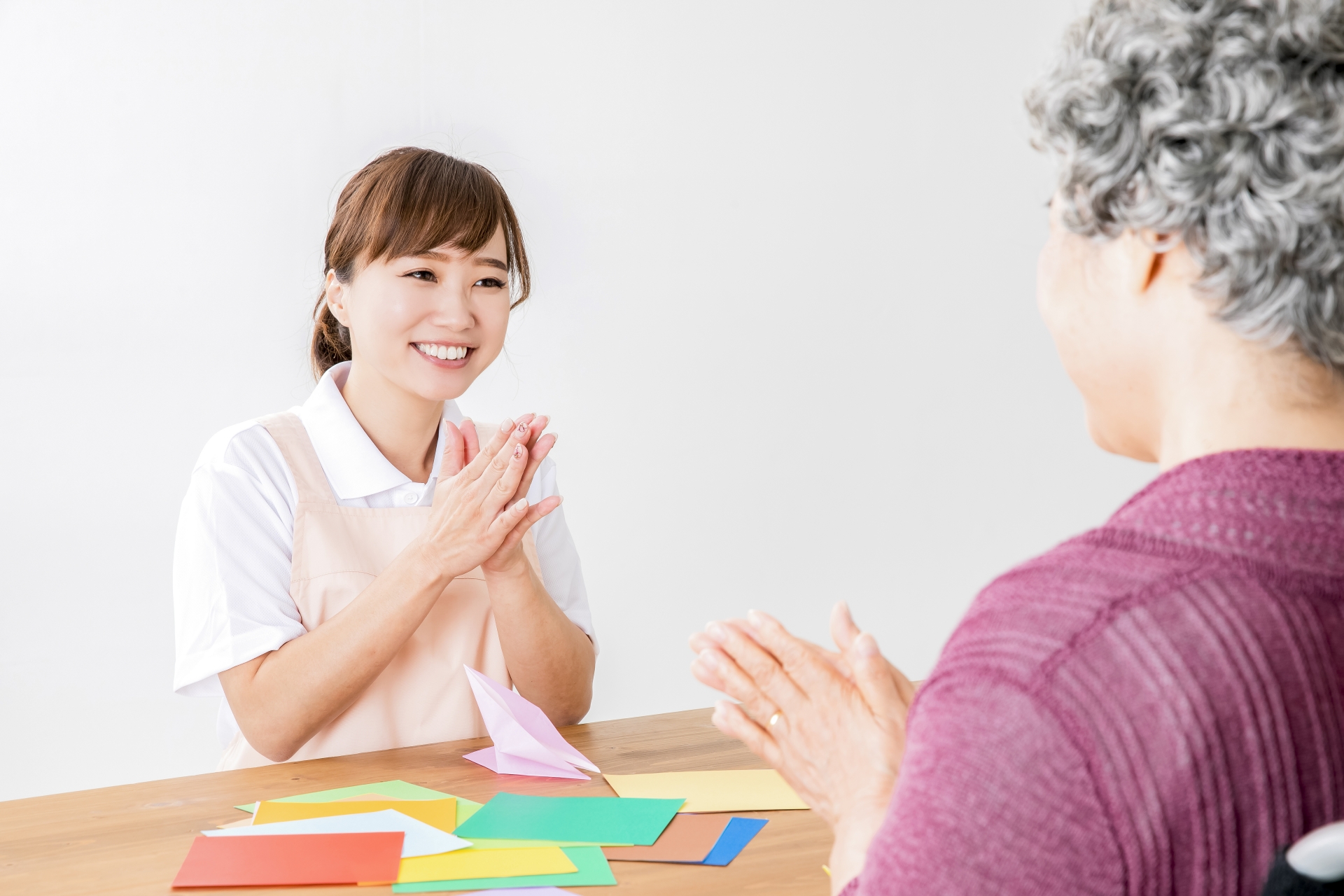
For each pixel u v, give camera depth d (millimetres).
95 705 2672
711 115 3178
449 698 1571
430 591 1403
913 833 514
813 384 3309
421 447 1687
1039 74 647
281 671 1411
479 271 1552
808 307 3295
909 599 3428
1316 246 546
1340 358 561
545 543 1802
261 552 1518
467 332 1548
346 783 1236
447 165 1555
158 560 2721
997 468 3502
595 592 3133
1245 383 576
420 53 2910
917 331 3402
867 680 750
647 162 3125
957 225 3422
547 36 3021
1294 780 500
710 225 3191
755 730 792
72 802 1180
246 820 1119
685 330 3184
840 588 3361
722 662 796
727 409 3232
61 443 2650
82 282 2656
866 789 722
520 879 948
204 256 2746
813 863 989
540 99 3023
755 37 3207
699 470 3217
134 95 2680
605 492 3131
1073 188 610
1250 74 545
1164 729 496
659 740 1397
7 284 2602
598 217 3090
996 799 502
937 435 3438
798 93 3254
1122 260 609
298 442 1615
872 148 3330
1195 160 553
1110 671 508
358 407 1653
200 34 2727
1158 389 615
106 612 2682
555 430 3082
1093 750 497
